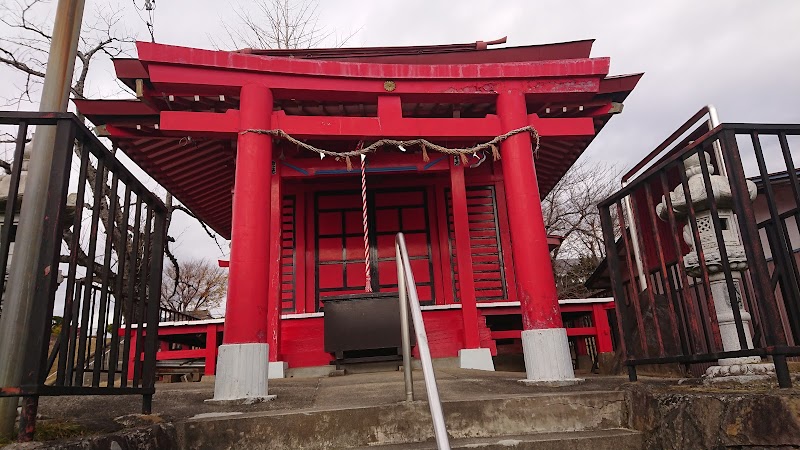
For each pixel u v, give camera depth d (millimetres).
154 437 2227
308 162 6723
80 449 1674
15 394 1591
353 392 3682
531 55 6062
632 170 6844
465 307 6379
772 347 2064
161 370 8156
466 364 6137
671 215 2766
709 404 2156
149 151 6855
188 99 5172
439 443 1566
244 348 3725
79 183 2002
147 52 4480
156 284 2889
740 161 2236
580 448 2520
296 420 2615
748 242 2156
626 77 5707
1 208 3051
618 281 3338
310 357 6461
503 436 2689
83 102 5465
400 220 8289
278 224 6469
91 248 2129
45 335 1678
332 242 8164
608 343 7137
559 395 2854
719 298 3096
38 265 1719
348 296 5730
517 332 6816
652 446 2508
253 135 4523
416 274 8008
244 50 6246
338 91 4969
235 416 2631
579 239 20422
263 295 4035
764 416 1901
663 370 5340
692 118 5000
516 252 4543
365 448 2562
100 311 2303
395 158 6801
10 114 1851
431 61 6133
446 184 8359
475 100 5266
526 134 4934
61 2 2580
